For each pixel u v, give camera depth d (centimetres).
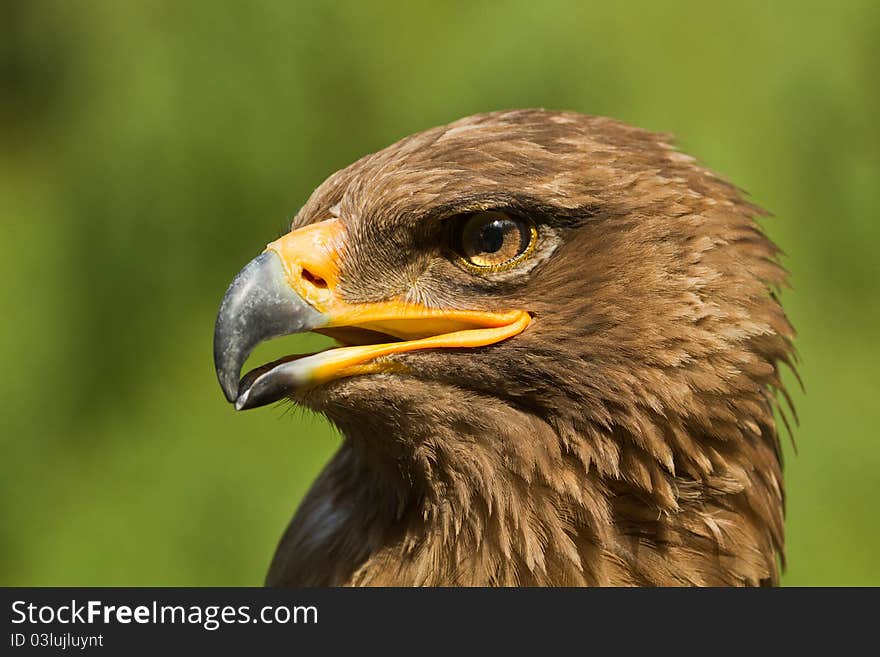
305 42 1055
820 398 997
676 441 509
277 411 646
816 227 991
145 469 1074
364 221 515
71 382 1095
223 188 1067
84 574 1046
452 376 516
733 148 964
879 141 1000
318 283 515
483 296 515
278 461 1068
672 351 504
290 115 1058
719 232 519
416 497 539
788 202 977
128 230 1077
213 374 1091
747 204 544
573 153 513
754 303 518
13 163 1117
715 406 509
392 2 1050
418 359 514
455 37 1033
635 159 520
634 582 519
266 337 507
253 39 1055
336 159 1059
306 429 1080
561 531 516
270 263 514
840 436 992
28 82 1107
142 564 1042
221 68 1055
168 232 1076
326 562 565
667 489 511
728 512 524
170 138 1055
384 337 530
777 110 978
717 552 522
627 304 505
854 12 995
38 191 1099
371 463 542
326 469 603
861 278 1002
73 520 1070
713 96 971
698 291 508
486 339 512
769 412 530
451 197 504
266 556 1038
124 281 1088
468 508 524
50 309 1095
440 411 516
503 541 520
